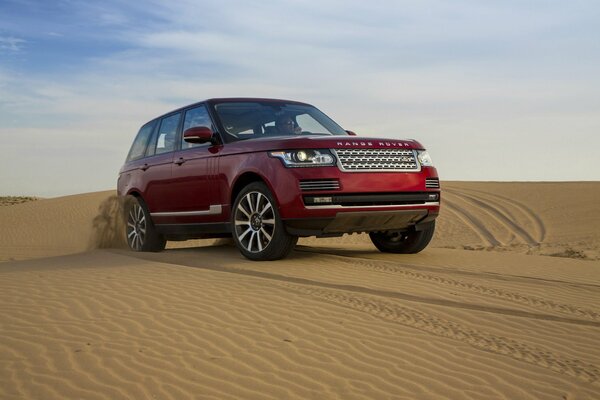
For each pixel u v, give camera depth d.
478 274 6.96
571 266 7.80
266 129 8.53
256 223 7.73
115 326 4.68
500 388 3.60
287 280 6.48
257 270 7.02
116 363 3.92
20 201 38.88
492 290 6.05
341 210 7.27
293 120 8.80
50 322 4.80
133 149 10.62
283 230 7.47
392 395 3.48
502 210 18.53
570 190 20.86
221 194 8.20
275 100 9.15
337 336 4.44
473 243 13.90
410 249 8.56
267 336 4.43
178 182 8.95
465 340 4.42
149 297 5.57
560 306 5.48
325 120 9.15
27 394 3.47
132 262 7.84
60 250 15.88
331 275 6.68
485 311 5.22
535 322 4.91
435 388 3.58
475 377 3.75
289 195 7.28
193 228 8.80
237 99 8.95
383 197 7.51
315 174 7.25
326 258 7.92
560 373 3.84
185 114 9.26
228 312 5.04
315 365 3.90
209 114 8.67
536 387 3.62
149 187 9.65
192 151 8.77
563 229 14.98
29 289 6.00
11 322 4.82
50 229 22.16
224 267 7.31
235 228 7.94
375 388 3.57
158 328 4.62
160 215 9.45
